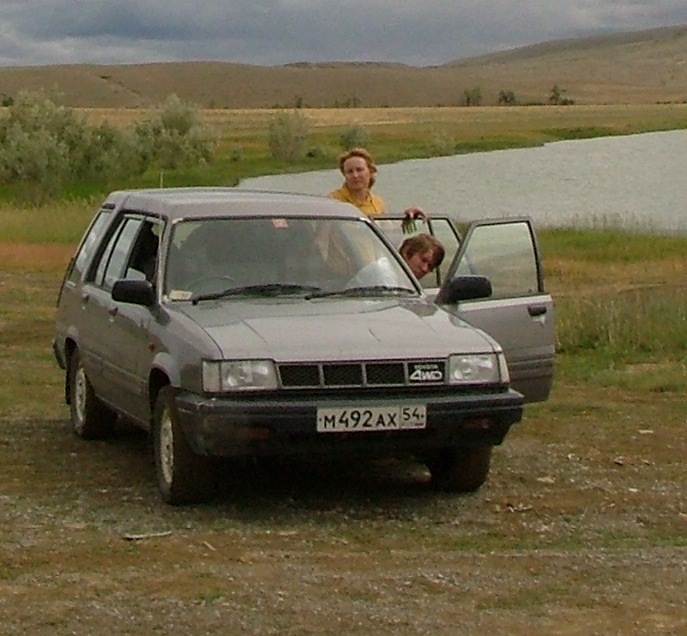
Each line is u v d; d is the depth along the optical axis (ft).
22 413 43.14
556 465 36.76
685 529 31.42
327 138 366.02
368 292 34.88
